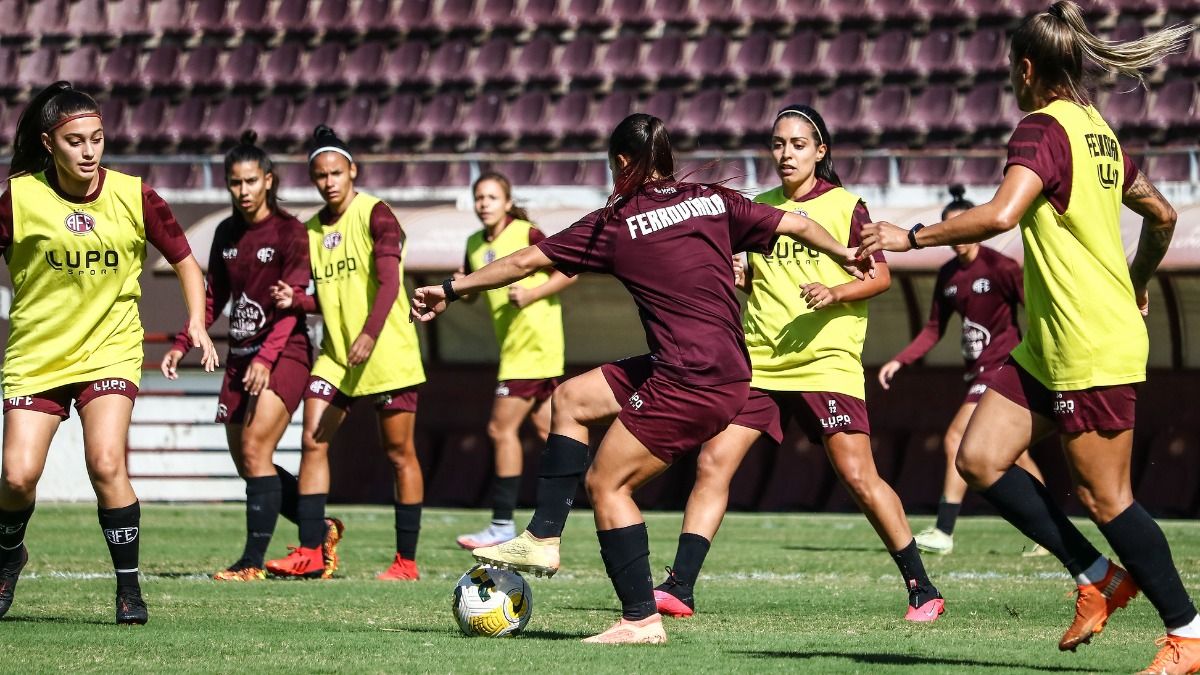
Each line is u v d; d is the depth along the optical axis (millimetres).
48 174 20969
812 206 25188
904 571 24016
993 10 82125
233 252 31453
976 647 19438
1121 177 17281
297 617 23375
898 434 58406
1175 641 16859
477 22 87938
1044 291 16953
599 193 65375
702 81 84000
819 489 58469
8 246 20938
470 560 36969
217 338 59562
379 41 89438
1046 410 17188
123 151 87938
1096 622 17094
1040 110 17156
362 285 31875
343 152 32000
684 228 18938
